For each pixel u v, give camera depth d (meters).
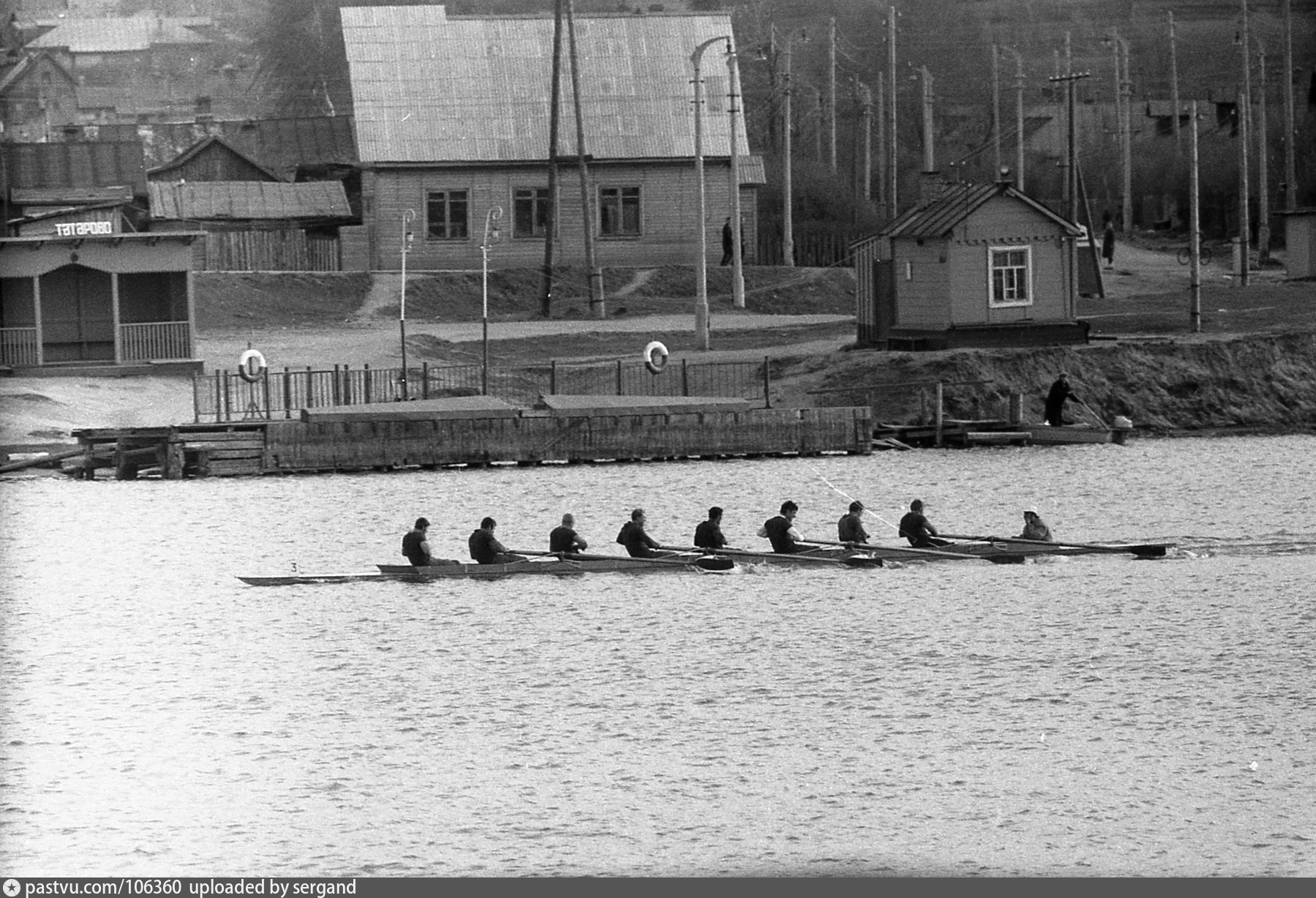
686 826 118.19
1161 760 129.00
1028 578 187.12
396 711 142.00
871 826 117.81
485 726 137.88
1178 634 162.88
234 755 132.00
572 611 173.25
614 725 137.75
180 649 161.25
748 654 156.88
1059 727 136.38
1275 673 149.62
